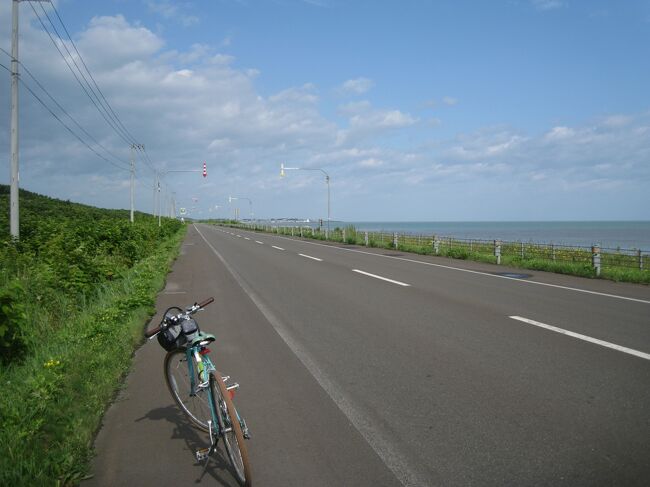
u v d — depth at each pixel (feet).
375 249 102.94
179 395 15.31
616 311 31.78
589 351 21.98
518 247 75.25
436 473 11.75
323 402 16.47
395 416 15.15
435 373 19.20
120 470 12.32
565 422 14.42
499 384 17.78
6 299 20.59
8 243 43.83
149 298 33.73
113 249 66.13
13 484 10.96
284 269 60.59
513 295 38.78
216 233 222.69
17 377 18.38
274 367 20.47
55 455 12.45
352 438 13.73
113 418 15.61
